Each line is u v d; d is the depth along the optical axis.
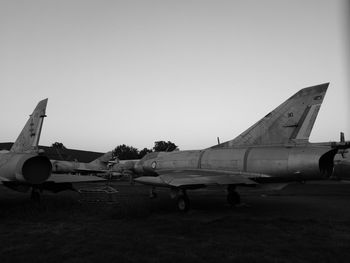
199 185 9.95
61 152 57.41
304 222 7.87
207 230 7.00
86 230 6.93
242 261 4.85
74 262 4.78
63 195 14.12
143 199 12.55
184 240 6.11
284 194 16.27
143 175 14.91
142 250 5.40
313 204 11.97
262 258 4.98
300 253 5.26
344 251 5.36
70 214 8.90
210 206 11.41
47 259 4.93
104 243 5.80
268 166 9.76
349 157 24.44
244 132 11.22
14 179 9.47
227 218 8.51
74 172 34.88
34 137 10.28
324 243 5.88
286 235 6.54
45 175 9.56
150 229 7.09
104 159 37.59
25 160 9.20
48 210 9.43
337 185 24.89
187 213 9.76
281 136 10.20
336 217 8.87
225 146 11.66
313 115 9.66
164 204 11.44
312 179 9.27
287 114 10.21
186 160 12.29
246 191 17.88
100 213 9.06
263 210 10.39
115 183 26.81
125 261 4.84
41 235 6.45
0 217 8.44
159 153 14.14
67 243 5.82
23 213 8.85
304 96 9.97
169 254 5.18
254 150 10.43
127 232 6.77
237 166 10.54
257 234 6.63
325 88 9.59
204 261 4.87
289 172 9.37
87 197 12.20
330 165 9.37
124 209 8.77
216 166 11.13
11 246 5.64
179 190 10.27
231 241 6.05
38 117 10.40
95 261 4.84
